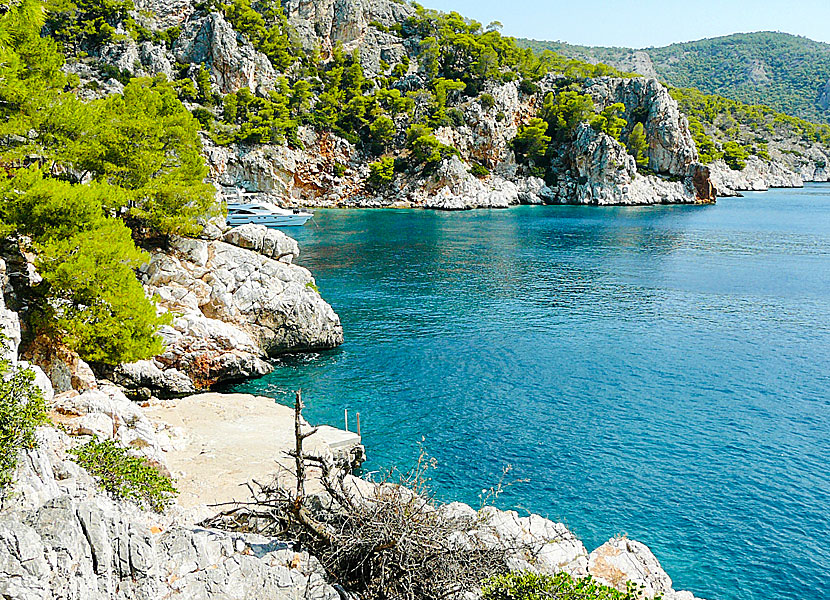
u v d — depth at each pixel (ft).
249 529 54.60
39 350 107.04
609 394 139.54
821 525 92.94
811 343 175.11
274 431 106.32
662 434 120.47
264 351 163.22
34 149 140.05
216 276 163.32
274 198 517.55
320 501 57.16
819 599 78.95
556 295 230.68
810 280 254.27
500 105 647.15
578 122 633.20
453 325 191.93
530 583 55.88
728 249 333.21
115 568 40.37
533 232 400.67
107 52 551.18
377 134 587.68
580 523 93.15
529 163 635.25
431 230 407.44
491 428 122.93
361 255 312.09
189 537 45.42
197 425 107.65
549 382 146.41
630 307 213.66
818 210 551.18
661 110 655.76
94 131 158.81
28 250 115.85
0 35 133.28
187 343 143.84
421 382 146.51
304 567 47.55
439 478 104.73
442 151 576.61
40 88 147.02
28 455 46.98
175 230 165.78
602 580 69.72
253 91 593.83
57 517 38.52
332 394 139.74
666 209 564.30
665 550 87.56
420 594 47.50
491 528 71.87
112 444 67.05
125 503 57.62
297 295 167.73
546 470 107.45
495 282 251.80
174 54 589.32
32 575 34.22
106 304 115.65
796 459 111.24
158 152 172.35
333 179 557.33
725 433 120.88
